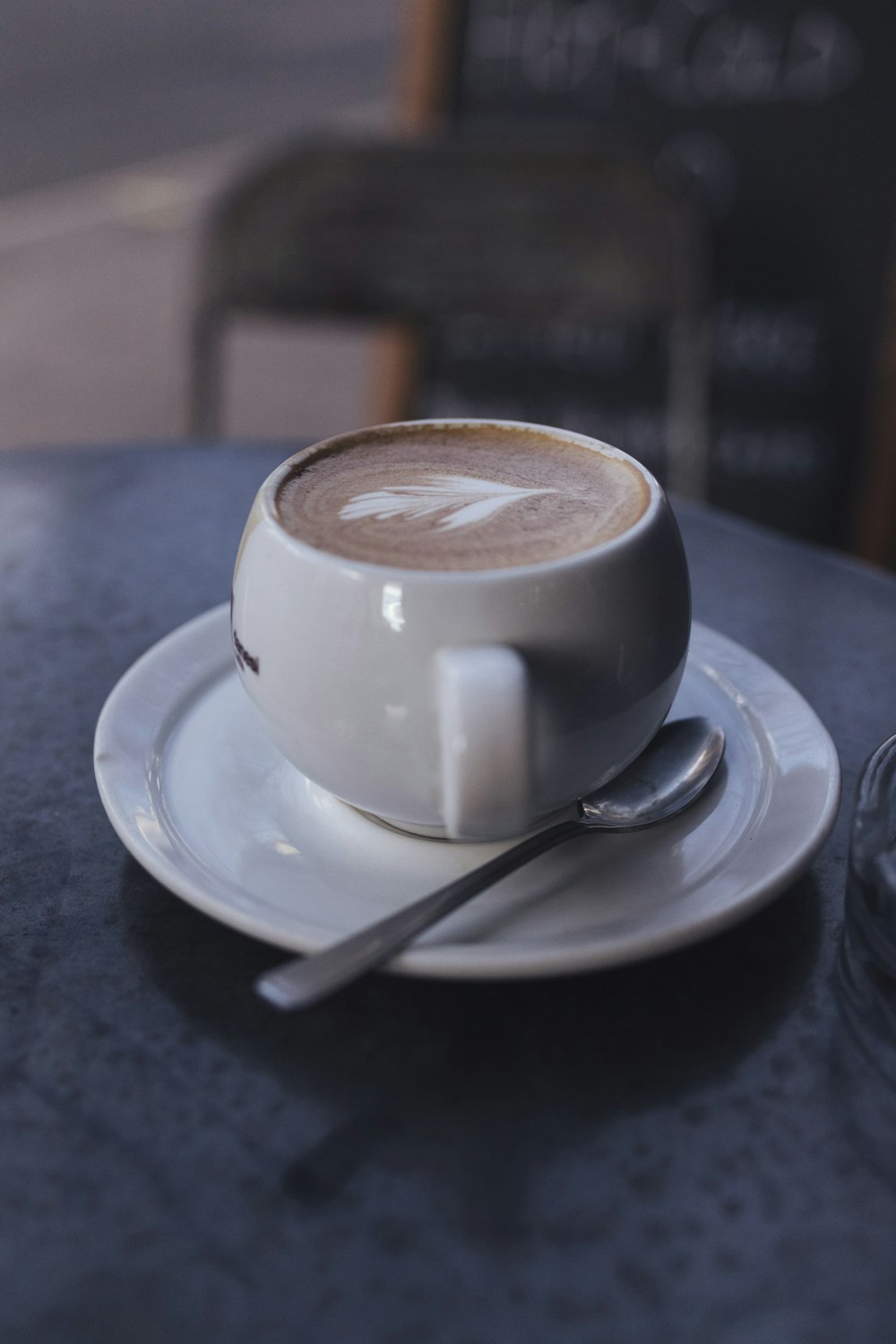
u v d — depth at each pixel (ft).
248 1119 1.04
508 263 3.09
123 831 1.19
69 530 1.81
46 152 12.16
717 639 1.47
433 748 1.14
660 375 4.32
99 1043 1.09
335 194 3.04
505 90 4.26
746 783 1.29
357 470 1.29
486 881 1.15
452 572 1.13
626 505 1.23
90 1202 0.99
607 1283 0.95
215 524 1.84
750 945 1.17
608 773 1.23
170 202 10.82
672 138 4.18
